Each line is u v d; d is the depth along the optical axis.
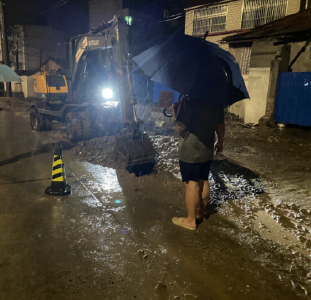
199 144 2.83
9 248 2.71
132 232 3.08
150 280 2.34
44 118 8.74
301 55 9.68
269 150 6.65
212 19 15.77
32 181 4.53
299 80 9.03
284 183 4.59
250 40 11.62
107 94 8.16
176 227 3.21
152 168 5.09
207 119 2.79
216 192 4.21
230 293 2.21
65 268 2.46
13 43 27.58
